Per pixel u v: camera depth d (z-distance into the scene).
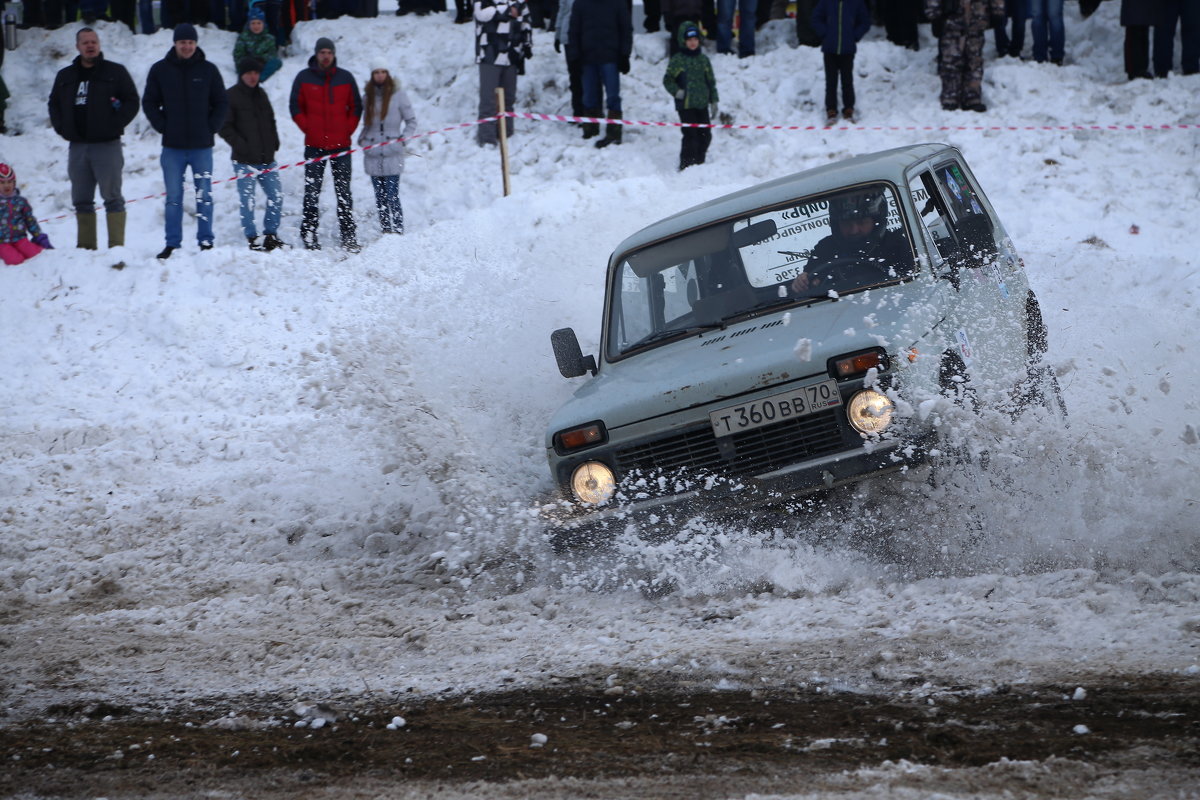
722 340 13.75
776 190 15.30
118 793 8.24
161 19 50.22
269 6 47.28
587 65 38.53
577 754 8.37
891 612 11.04
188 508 18.36
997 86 39.19
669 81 36.22
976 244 14.06
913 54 43.00
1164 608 10.15
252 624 13.03
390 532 16.27
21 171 39.44
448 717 9.53
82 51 29.77
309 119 31.72
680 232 15.28
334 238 33.47
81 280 28.69
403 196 37.09
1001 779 7.16
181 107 29.95
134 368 25.16
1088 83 39.03
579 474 13.10
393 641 12.01
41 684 11.33
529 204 32.56
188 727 9.79
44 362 25.45
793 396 12.25
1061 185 32.66
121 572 15.65
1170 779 6.92
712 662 10.23
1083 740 7.69
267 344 25.75
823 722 8.59
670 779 7.71
